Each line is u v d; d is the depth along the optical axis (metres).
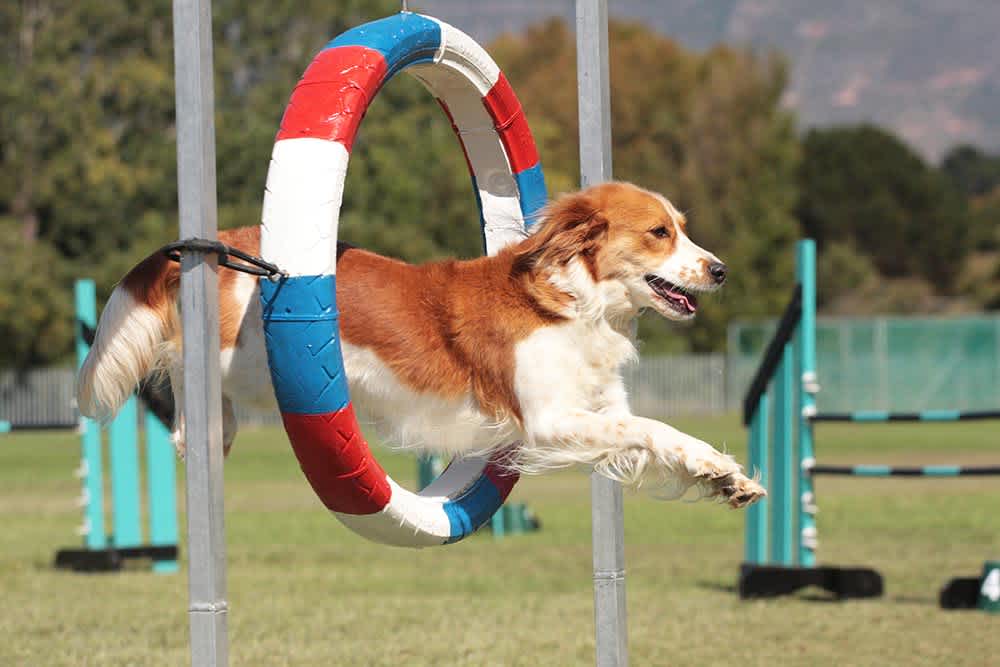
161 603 10.80
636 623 9.70
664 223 6.56
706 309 54.09
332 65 5.76
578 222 6.45
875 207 80.69
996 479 22.89
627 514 18.25
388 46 5.98
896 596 10.95
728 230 56.34
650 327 53.84
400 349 6.36
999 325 49.41
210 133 5.24
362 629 9.52
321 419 5.61
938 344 49.44
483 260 6.55
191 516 5.18
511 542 14.95
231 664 8.30
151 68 47.16
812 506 11.19
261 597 11.07
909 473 10.53
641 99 62.84
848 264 72.06
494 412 6.41
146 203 46.78
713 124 58.66
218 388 5.24
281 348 5.55
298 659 8.44
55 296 44.06
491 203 7.26
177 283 6.04
